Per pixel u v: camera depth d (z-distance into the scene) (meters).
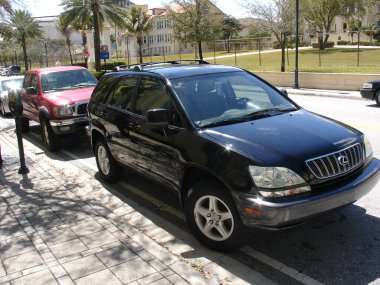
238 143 4.01
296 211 3.61
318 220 4.85
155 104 5.05
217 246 4.18
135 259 4.05
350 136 4.31
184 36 36.34
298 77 22.09
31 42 68.12
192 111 4.62
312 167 3.79
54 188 6.43
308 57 39.12
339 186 3.86
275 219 3.60
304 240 4.43
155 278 3.71
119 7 38.03
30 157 8.68
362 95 14.21
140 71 5.66
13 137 11.38
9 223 5.05
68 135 9.07
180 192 4.60
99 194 6.16
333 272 3.82
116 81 6.25
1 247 4.42
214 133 4.25
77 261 4.05
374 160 4.54
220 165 3.94
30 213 5.36
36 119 10.23
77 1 35.19
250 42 48.88
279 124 4.45
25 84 11.30
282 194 3.64
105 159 6.60
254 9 32.47
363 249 4.19
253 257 4.14
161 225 5.02
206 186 4.11
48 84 10.17
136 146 5.34
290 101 5.41
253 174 3.72
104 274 3.80
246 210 3.73
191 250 4.32
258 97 5.25
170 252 4.22
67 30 56.31
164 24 79.62
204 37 35.44
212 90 5.04
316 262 4.00
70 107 8.88
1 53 84.62
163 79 5.07
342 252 4.16
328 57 37.75
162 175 4.91
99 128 6.38
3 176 7.16
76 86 10.39
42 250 4.31
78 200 5.84
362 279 3.69
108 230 4.75
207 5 35.88
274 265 3.98
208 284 3.62
